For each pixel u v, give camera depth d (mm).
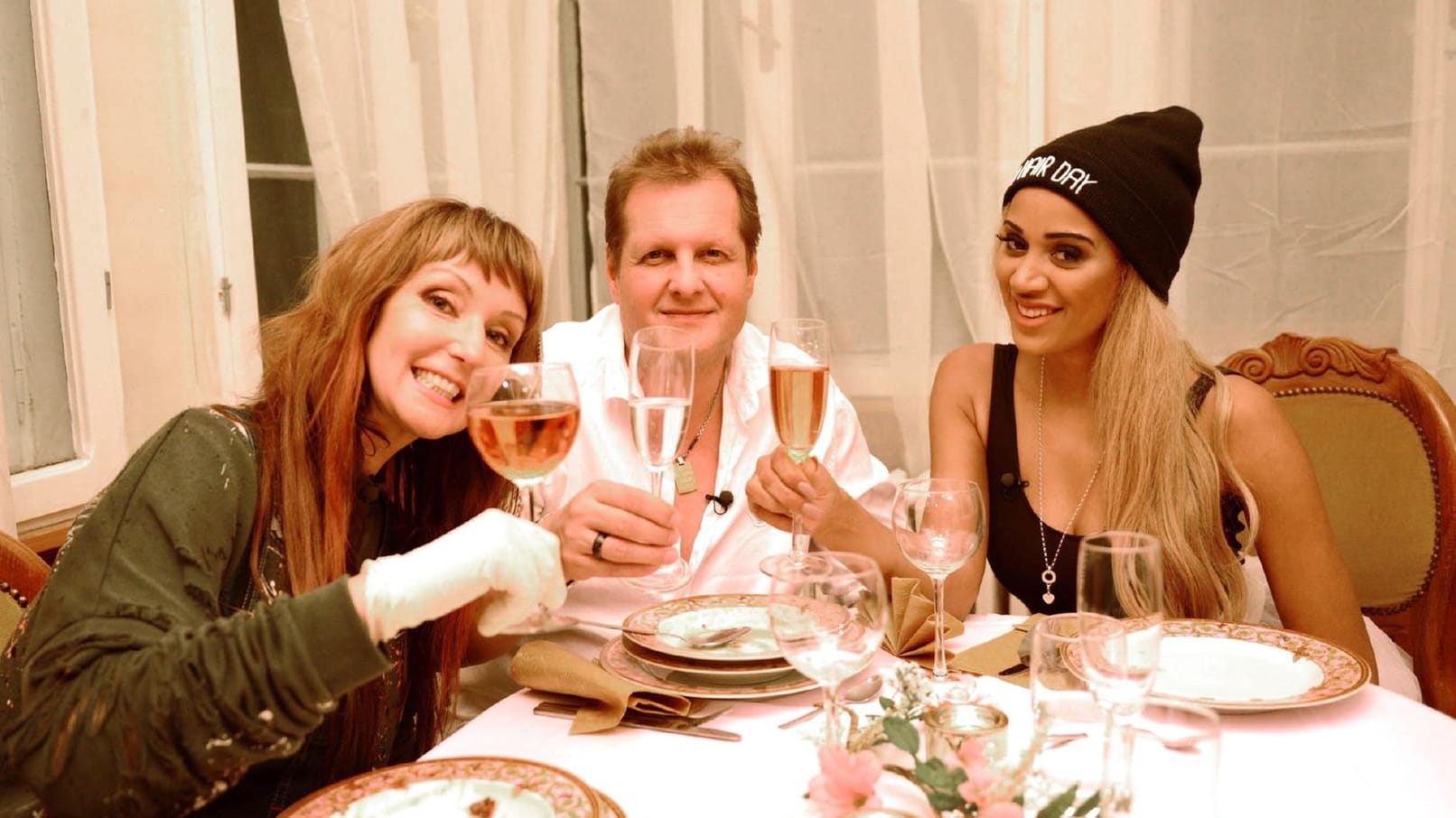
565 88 2879
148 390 2752
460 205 1362
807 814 1019
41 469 2367
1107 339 1832
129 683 998
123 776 996
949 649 1464
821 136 2746
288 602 1010
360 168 2885
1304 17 2588
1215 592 1764
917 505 1300
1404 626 2170
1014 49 2656
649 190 1814
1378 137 2604
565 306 2971
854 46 2701
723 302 1849
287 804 1277
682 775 1111
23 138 2309
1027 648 1383
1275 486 1830
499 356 1339
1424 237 2615
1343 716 1218
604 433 1932
